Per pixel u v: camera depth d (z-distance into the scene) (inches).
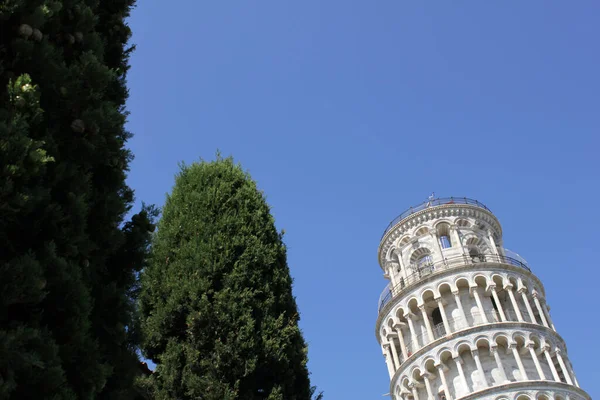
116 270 596.1
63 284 447.2
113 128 545.3
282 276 965.8
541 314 2475.4
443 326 2454.5
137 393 796.6
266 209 1080.2
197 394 774.5
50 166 475.2
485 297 2487.7
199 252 927.0
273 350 837.2
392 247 2837.1
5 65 476.4
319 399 897.5
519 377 2222.0
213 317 842.2
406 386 2410.2
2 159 420.8
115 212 544.4
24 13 480.7
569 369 2381.9
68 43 544.7
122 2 713.0
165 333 853.8
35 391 399.2
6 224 432.1
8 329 410.6
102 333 527.8
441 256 2637.8
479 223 2802.7
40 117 464.1
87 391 449.7
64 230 466.0
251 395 794.8
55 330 444.8
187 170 1143.0
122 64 701.9
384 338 2652.6
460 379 2256.4
